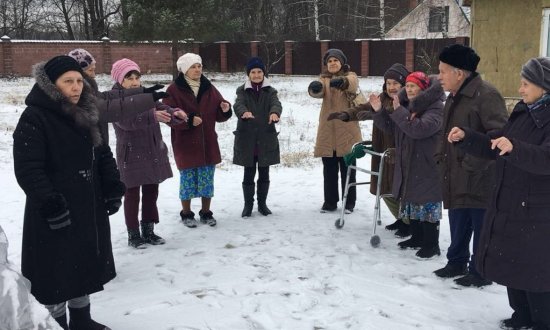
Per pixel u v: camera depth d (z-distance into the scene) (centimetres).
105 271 359
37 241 329
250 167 661
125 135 535
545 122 330
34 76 328
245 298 431
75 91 332
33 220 329
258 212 688
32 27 4209
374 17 3834
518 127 344
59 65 327
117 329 381
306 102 2028
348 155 590
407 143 509
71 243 334
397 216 584
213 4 2438
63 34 4397
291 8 3959
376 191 593
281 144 1260
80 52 471
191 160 607
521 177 340
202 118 609
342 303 420
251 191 668
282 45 3234
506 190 347
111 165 367
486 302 420
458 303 420
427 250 519
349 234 596
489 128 415
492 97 421
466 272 471
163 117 500
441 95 496
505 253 346
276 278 473
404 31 3644
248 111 644
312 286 453
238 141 655
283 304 418
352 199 684
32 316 235
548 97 333
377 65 2981
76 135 336
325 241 572
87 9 4028
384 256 527
